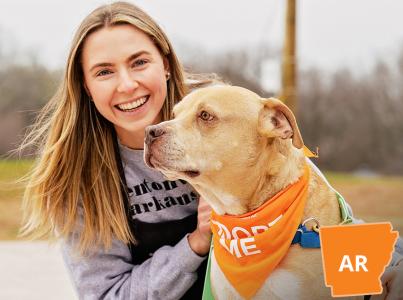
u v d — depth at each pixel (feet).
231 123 9.59
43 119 11.76
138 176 11.10
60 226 11.11
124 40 10.37
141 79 10.44
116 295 10.82
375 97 80.28
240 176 9.60
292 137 9.34
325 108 80.53
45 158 11.14
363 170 79.30
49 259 24.25
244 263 9.45
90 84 10.59
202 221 10.49
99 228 10.93
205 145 9.60
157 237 11.22
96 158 11.10
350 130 79.87
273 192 9.45
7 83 66.33
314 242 9.23
